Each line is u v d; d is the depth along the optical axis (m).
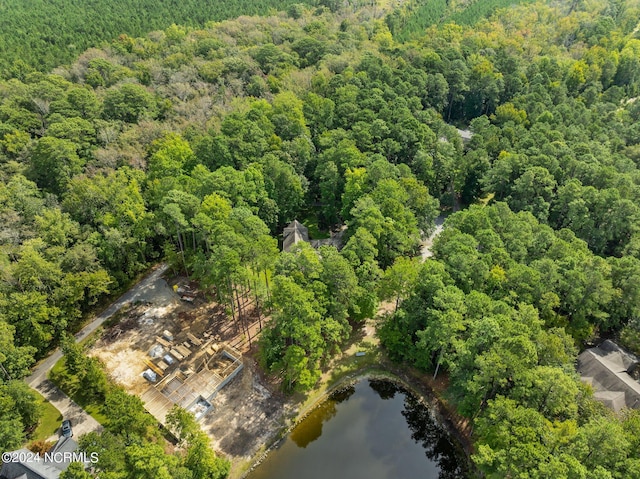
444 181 129.00
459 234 88.19
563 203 107.06
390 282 81.38
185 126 128.88
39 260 79.06
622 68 174.25
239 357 82.19
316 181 124.25
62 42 184.75
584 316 78.62
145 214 95.12
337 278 76.06
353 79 147.38
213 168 111.88
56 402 74.25
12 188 98.88
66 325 82.50
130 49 182.50
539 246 88.44
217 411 74.88
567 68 171.38
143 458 52.66
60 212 94.75
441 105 162.25
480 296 73.56
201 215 83.94
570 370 67.12
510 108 147.50
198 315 91.31
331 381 80.94
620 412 65.69
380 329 85.31
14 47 175.00
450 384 75.12
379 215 93.31
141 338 86.44
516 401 60.75
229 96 146.12
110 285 92.88
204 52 176.38
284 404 76.50
